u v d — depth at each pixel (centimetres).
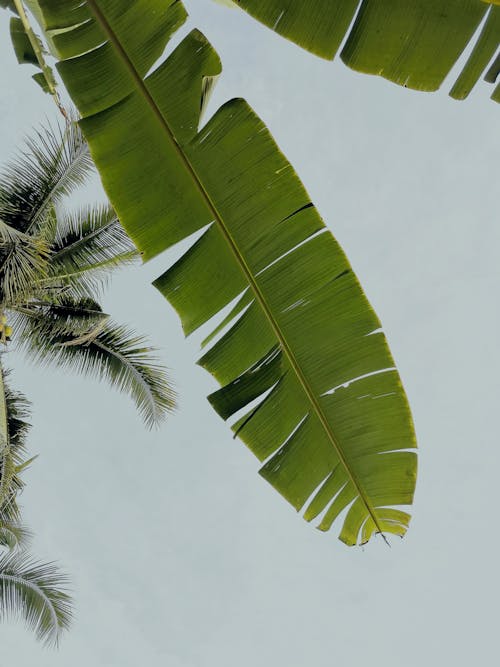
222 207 273
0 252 731
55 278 866
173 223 274
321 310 282
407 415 289
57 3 261
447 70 254
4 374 920
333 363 287
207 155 269
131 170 269
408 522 297
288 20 252
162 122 266
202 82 264
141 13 261
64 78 264
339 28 252
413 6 249
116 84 264
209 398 290
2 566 873
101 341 941
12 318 926
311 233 277
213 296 282
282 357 289
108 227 890
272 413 292
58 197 842
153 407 948
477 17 249
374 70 255
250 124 268
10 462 721
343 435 293
